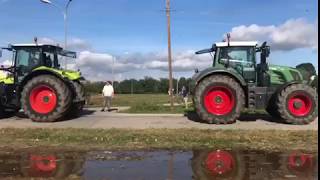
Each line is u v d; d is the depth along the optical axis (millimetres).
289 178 7902
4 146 11156
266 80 16828
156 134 12867
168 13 28109
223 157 9766
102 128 14578
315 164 9016
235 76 16453
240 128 14695
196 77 16531
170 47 28297
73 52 20219
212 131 13562
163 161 9359
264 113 20016
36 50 18688
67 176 8102
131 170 8531
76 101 18484
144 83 93312
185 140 11875
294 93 16141
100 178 7941
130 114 20328
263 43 16984
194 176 8078
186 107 25547
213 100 16281
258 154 10086
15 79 18422
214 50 18031
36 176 8102
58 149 10750
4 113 18859
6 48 18594
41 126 15570
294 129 14508
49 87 17109
